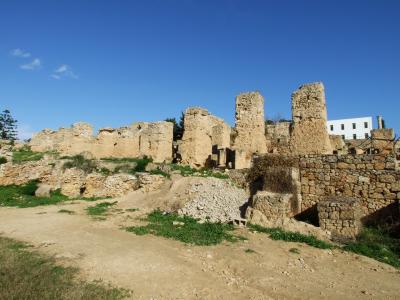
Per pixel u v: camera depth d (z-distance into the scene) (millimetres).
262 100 24078
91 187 24422
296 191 15695
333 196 15008
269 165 17703
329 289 7754
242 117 23703
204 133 27719
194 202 16766
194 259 9555
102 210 17734
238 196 17297
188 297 6871
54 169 26766
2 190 23547
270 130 34094
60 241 11133
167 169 24359
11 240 11094
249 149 23031
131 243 11016
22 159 32531
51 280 7105
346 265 9719
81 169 26484
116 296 6562
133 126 33438
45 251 9773
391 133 22938
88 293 6508
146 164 27625
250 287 7672
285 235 12500
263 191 16000
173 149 34562
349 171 15305
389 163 14625
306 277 8531
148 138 30734
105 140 33281
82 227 13617
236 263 9242
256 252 10367
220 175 20016
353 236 12633
